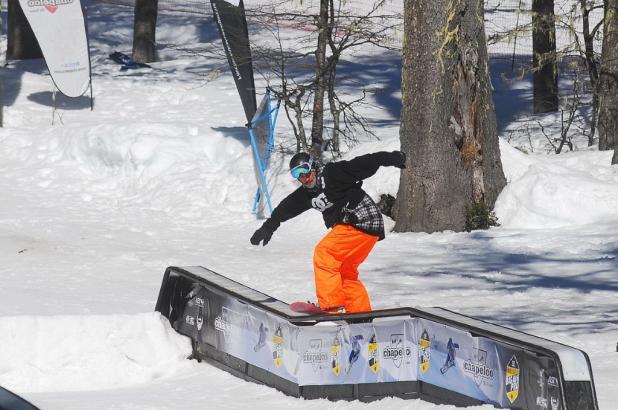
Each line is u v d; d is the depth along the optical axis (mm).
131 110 52844
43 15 51031
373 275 27594
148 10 65625
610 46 41375
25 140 46719
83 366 17156
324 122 49812
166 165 42500
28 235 34219
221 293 17484
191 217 38875
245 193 40531
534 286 25750
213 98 55375
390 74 61469
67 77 51531
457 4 33875
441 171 34188
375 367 15164
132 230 36438
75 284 25531
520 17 75750
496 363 13148
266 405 15164
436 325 14305
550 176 34344
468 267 28484
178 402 15234
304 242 34625
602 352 17906
